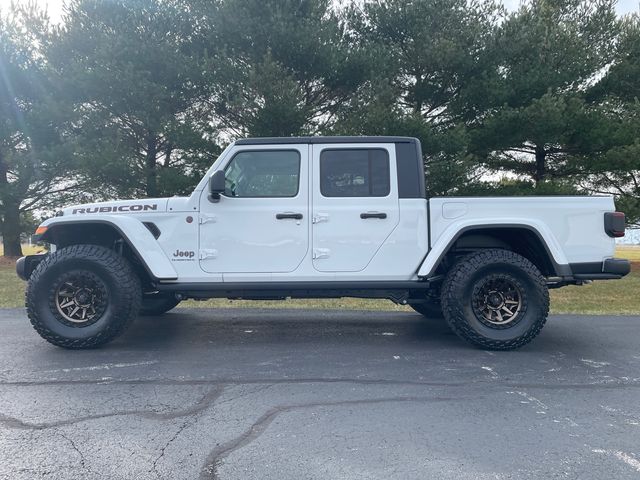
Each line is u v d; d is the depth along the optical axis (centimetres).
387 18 1567
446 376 466
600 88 1775
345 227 566
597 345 591
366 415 372
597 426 357
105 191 1825
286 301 938
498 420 366
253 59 1463
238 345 584
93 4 1700
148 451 314
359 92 1477
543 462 304
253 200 567
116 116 1669
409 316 781
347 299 961
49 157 1741
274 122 1375
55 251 588
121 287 546
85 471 291
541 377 466
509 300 558
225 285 562
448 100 1630
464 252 604
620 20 1834
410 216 567
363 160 577
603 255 561
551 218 561
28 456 308
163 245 564
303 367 493
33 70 1820
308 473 290
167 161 1778
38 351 550
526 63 1565
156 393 416
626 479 286
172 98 1570
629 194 1889
